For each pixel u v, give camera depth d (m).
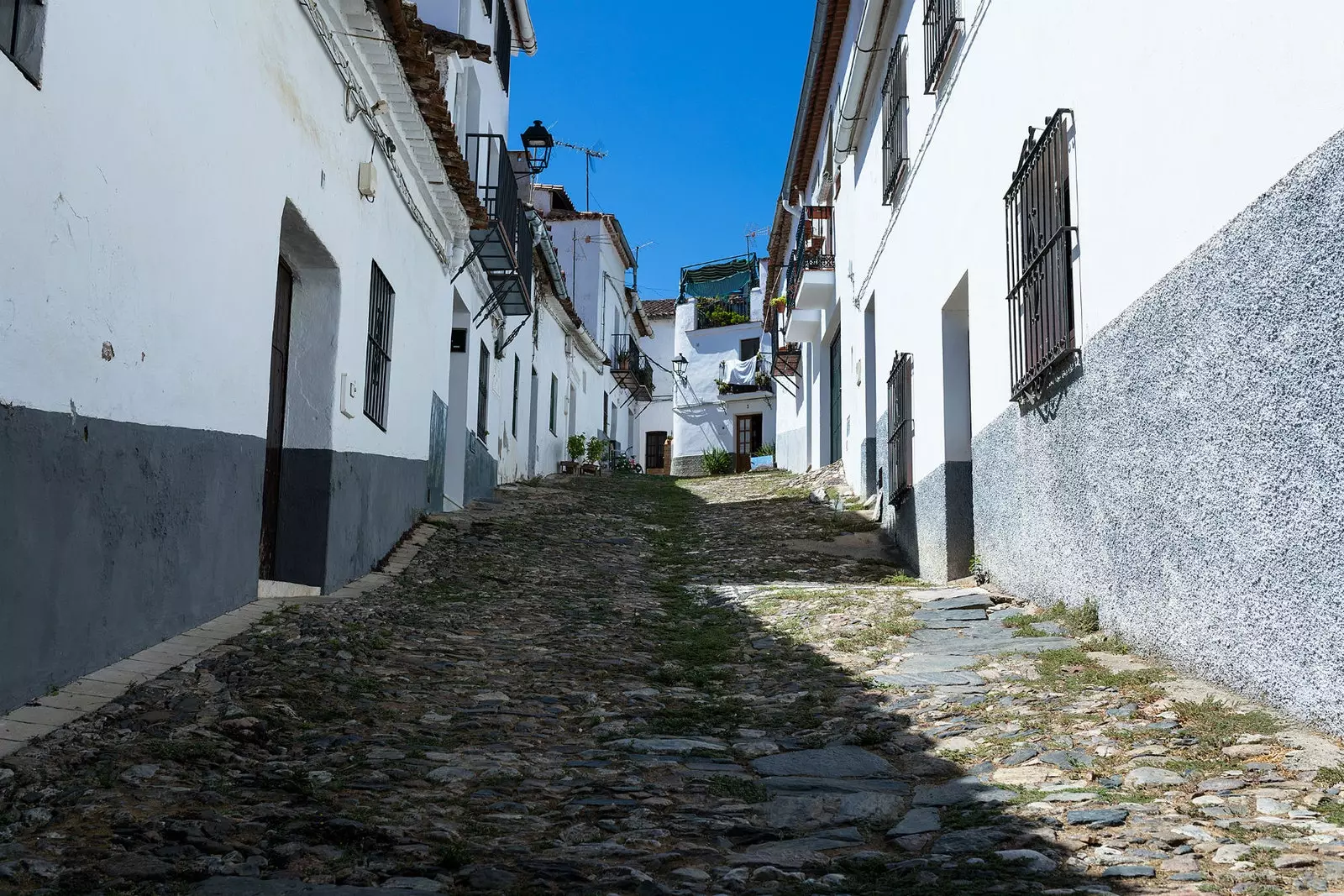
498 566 9.50
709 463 32.16
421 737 4.41
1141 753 3.89
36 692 4.14
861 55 13.34
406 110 8.80
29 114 3.84
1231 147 4.40
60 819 3.22
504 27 16.23
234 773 3.76
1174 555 4.99
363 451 8.48
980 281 8.27
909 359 11.03
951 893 2.69
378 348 8.96
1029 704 4.70
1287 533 4.03
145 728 4.10
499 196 12.57
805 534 12.20
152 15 4.79
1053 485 6.66
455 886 2.79
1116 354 5.64
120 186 4.55
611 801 3.60
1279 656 4.11
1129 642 5.53
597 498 16.36
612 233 30.42
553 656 6.25
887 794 3.69
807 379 21.03
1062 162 6.41
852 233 15.81
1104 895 2.63
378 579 8.40
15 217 3.78
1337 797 3.29
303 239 7.30
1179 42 4.88
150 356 4.95
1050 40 6.67
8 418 3.82
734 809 3.55
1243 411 4.33
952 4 9.10
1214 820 3.17
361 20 7.45
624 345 34.19
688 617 7.71
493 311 15.02
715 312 35.81
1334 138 3.66
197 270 5.43
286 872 2.86
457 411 13.48
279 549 7.52
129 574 4.88
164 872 2.82
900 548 11.20
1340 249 3.64
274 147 6.44
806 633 6.79
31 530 4.02
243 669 5.01
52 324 4.08
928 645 6.21
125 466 4.77
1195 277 4.73
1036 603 6.99
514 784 3.80
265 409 6.59
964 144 8.80
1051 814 3.31
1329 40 3.68
